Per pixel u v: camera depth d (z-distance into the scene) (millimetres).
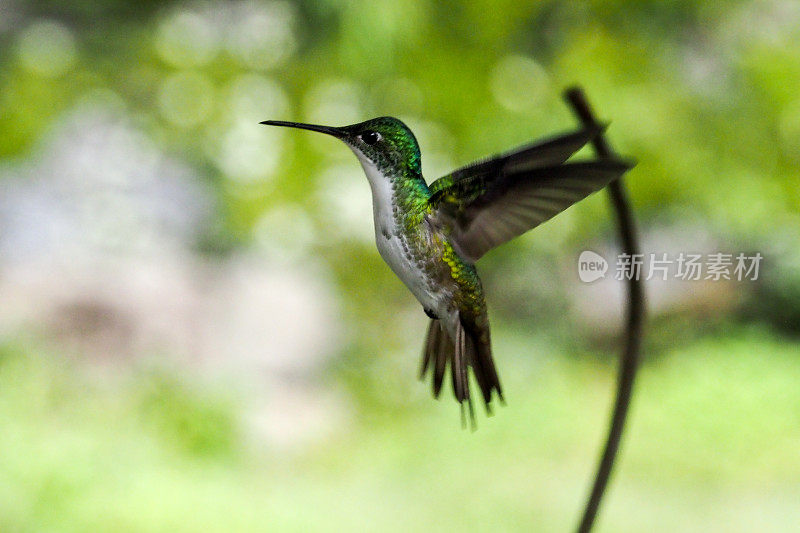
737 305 18219
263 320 14602
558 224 10625
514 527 11227
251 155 9508
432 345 3467
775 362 16156
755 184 9750
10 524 9695
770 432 14156
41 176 14812
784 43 9703
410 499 11961
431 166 9625
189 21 9727
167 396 12688
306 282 15422
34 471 10227
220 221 14336
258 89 9461
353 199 11289
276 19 9656
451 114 9164
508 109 9219
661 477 13148
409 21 8758
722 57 9828
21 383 11891
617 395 3623
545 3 8953
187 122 9516
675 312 18359
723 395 15031
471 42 8898
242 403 13250
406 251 3223
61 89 9562
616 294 18594
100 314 13531
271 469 12594
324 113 9391
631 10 9242
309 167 9398
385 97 9227
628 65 9195
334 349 14922
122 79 9641
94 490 10422
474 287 3289
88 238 14852
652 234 13250
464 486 12570
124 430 11875
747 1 9836
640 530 11266
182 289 14461
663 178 9430
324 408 14109
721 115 9625
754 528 11258
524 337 18266
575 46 9211
